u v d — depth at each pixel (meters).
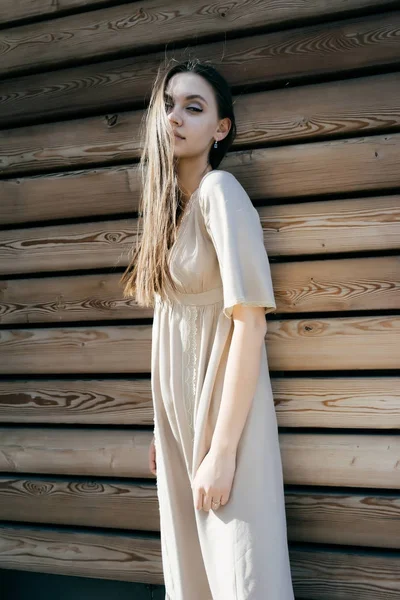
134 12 2.22
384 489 2.04
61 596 2.41
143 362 2.23
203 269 1.63
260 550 1.54
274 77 2.08
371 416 2.00
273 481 1.63
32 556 2.37
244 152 2.09
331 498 2.04
